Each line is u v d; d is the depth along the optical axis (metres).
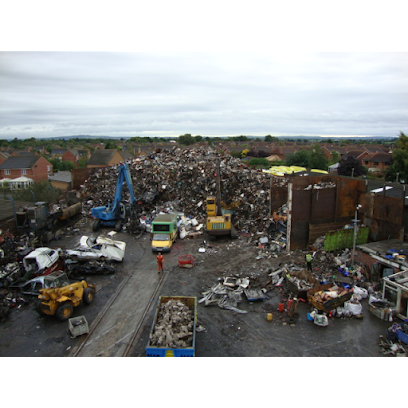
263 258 22.81
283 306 16.30
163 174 37.91
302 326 14.87
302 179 24.30
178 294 17.97
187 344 11.95
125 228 30.25
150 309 16.42
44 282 15.75
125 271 21.17
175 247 25.56
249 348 13.25
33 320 15.43
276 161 92.62
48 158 102.56
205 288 18.61
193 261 22.06
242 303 17.00
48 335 14.20
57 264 19.84
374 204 23.59
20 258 21.42
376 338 13.91
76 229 30.19
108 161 71.69
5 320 15.41
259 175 34.28
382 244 20.80
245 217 30.12
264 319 15.47
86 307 16.66
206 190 34.03
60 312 15.05
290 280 17.89
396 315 15.32
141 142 191.75
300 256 22.88
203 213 32.50
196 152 43.78
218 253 24.02
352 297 16.50
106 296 17.83
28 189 41.06
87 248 20.97
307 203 23.92
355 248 20.98
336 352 12.99
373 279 18.91
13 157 73.50
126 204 30.89
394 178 54.06
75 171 43.34
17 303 16.91
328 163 82.44
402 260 17.66
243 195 31.91
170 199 35.78
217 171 28.16
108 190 39.34
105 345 13.48
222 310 16.33
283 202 27.80
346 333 14.27
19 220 25.53
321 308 15.52
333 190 24.62
